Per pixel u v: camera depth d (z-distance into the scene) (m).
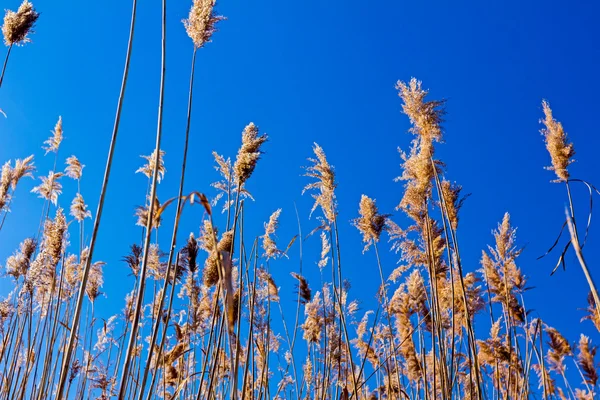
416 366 2.48
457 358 2.36
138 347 2.36
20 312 2.47
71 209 2.75
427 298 2.33
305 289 2.69
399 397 2.39
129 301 2.54
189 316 2.35
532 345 2.20
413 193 2.25
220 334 1.81
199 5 1.86
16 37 2.17
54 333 2.28
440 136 2.20
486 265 2.45
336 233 2.48
